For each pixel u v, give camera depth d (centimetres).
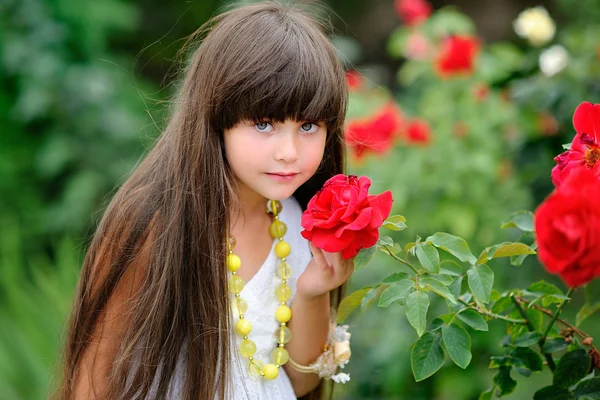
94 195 461
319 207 143
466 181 343
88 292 175
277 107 149
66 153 462
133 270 172
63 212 459
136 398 167
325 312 181
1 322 355
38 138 484
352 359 324
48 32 475
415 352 153
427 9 404
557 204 109
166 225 168
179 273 166
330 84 154
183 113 168
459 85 364
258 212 181
